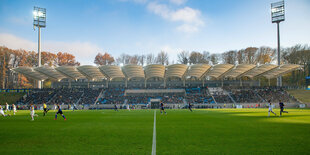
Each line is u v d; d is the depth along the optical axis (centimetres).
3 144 995
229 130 1382
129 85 7525
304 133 1246
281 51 8294
